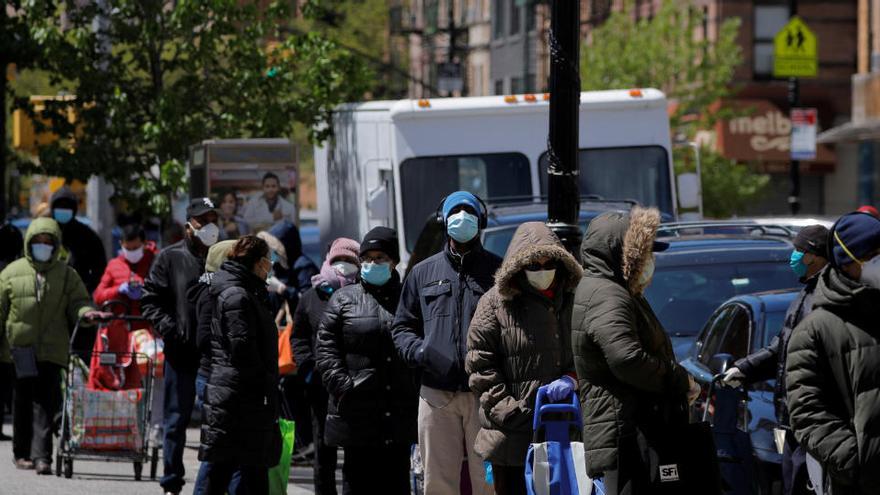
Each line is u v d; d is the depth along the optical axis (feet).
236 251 77.56
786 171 378.53
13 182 345.51
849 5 384.06
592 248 57.47
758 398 74.54
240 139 160.56
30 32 164.45
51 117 172.24
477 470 71.51
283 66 171.53
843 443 51.65
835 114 382.63
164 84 175.83
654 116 148.56
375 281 76.74
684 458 55.67
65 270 105.91
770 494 71.26
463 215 70.38
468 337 66.49
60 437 108.37
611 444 56.44
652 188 147.84
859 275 52.85
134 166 169.68
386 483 78.02
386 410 76.38
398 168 144.87
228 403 76.74
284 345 106.83
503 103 146.30
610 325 55.88
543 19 448.65
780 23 378.12
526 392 65.10
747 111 349.20
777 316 78.84
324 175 176.96
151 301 93.56
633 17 404.36
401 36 496.64
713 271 97.81
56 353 104.99
